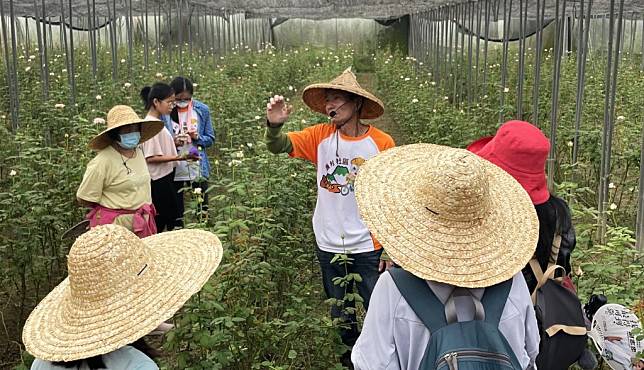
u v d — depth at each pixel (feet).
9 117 37.40
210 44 101.60
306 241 20.12
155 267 8.27
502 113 36.55
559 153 32.45
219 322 13.14
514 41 93.97
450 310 7.48
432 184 7.75
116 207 17.39
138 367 7.79
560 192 20.07
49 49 68.18
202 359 13.66
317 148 15.05
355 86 14.38
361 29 117.08
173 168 22.13
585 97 39.01
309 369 14.96
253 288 14.88
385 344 7.77
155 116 21.24
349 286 15.52
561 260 9.82
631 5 50.70
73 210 20.71
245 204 19.15
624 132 31.01
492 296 7.68
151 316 7.79
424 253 7.58
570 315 9.57
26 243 18.07
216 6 64.13
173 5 69.56
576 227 16.90
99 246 7.87
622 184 27.48
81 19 88.43
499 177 8.71
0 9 36.11
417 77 63.57
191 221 23.36
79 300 7.91
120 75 52.90
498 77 53.21
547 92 41.19
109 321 7.73
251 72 62.23
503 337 7.52
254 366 12.91
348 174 14.71
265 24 115.65
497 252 7.67
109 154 17.29
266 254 16.96
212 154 37.73
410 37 110.32
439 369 7.19
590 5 29.76
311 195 23.26
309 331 15.08
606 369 14.10
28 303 19.86
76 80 45.24
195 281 8.23
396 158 8.73
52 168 21.16
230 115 38.93
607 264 14.21
